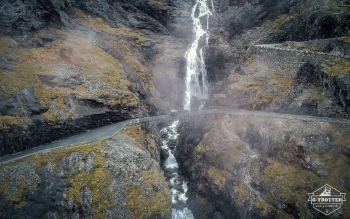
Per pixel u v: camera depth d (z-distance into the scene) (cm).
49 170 3506
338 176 3600
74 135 4234
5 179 3322
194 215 4412
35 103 4016
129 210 3528
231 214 4147
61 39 5541
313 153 3841
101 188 3525
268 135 4250
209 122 5147
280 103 4881
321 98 4444
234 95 5478
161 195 3825
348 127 3878
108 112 4650
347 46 5000
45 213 3250
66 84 4541
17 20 5000
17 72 4316
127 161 3888
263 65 5838
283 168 3981
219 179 4362
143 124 4856
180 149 5456
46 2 5728
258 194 3931
